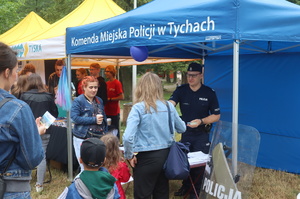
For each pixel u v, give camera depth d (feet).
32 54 17.13
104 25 12.53
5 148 5.49
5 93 5.65
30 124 5.64
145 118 9.41
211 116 12.93
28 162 5.67
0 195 5.47
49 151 17.62
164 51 19.19
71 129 15.94
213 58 20.88
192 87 13.46
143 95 9.63
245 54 19.21
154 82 9.75
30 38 18.83
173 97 13.66
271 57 18.03
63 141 17.12
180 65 62.23
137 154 9.73
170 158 9.54
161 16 10.30
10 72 5.65
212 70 20.95
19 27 29.68
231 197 10.02
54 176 17.20
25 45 17.75
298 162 17.30
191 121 12.67
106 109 22.97
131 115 9.40
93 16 20.07
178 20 9.87
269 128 18.34
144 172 9.59
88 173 6.96
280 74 17.74
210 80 21.11
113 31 12.05
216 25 9.05
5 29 38.01
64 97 15.24
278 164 18.07
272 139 18.26
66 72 15.23
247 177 10.27
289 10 9.51
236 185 10.17
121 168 10.13
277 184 15.89
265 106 18.47
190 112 13.34
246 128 10.68
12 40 26.43
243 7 8.78
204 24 9.30
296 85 17.10
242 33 8.76
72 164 16.24
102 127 14.06
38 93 14.29
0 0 36.11
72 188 6.86
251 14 8.89
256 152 10.19
